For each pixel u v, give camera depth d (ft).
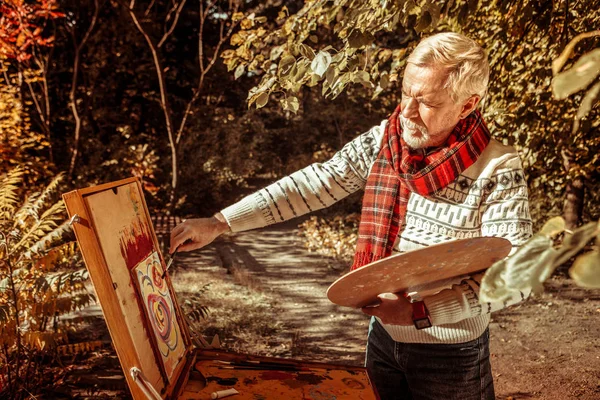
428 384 5.79
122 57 52.60
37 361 11.52
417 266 4.33
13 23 27.53
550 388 13.37
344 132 59.62
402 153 5.56
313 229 39.68
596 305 20.39
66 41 48.57
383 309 5.03
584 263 2.07
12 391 10.40
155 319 4.65
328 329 17.97
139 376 3.82
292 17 9.16
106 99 54.19
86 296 10.80
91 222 3.84
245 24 9.46
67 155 45.50
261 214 6.08
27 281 10.44
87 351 13.01
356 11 7.80
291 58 7.73
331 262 31.14
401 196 5.69
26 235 10.63
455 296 4.83
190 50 60.54
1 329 9.93
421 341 5.72
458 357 5.65
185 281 22.30
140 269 4.59
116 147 45.80
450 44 4.99
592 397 12.86
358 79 7.59
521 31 11.33
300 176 6.25
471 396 5.75
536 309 19.89
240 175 53.83
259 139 56.54
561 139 17.01
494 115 14.40
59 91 50.75
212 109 56.90
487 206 5.29
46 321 11.29
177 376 4.83
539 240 2.36
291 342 16.14
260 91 7.98
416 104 5.16
